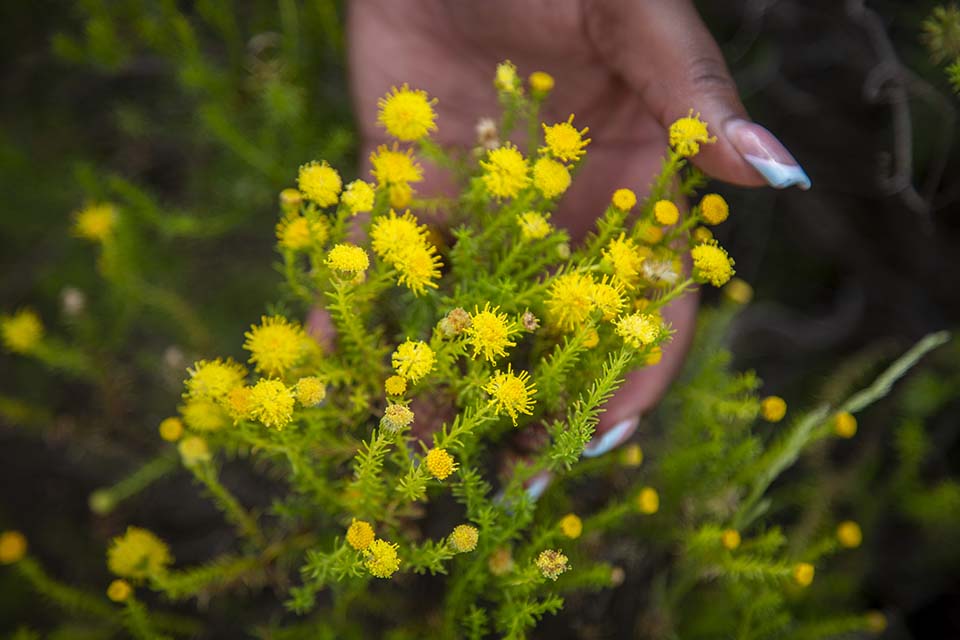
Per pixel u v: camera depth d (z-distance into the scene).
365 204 0.30
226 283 0.48
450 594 0.32
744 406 0.34
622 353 0.28
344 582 0.33
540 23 0.37
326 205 0.30
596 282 0.30
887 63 0.42
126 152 0.52
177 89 0.51
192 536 0.43
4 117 0.52
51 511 0.45
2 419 0.45
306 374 0.31
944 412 0.47
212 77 0.44
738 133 0.31
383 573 0.28
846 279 0.52
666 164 0.30
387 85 0.41
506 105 0.33
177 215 0.44
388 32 0.40
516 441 0.33
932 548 0.44
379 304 0.33
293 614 0.41
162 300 0.43
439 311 0.30
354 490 0.30
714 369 0.36
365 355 0.31
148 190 0.51
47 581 0.35
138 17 0.45
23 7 0.53
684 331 0.35
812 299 0.53
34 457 0.45
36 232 0.49
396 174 0.30
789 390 0.50
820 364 0.50
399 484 0.30
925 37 0.36
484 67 0.40
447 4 0.39
